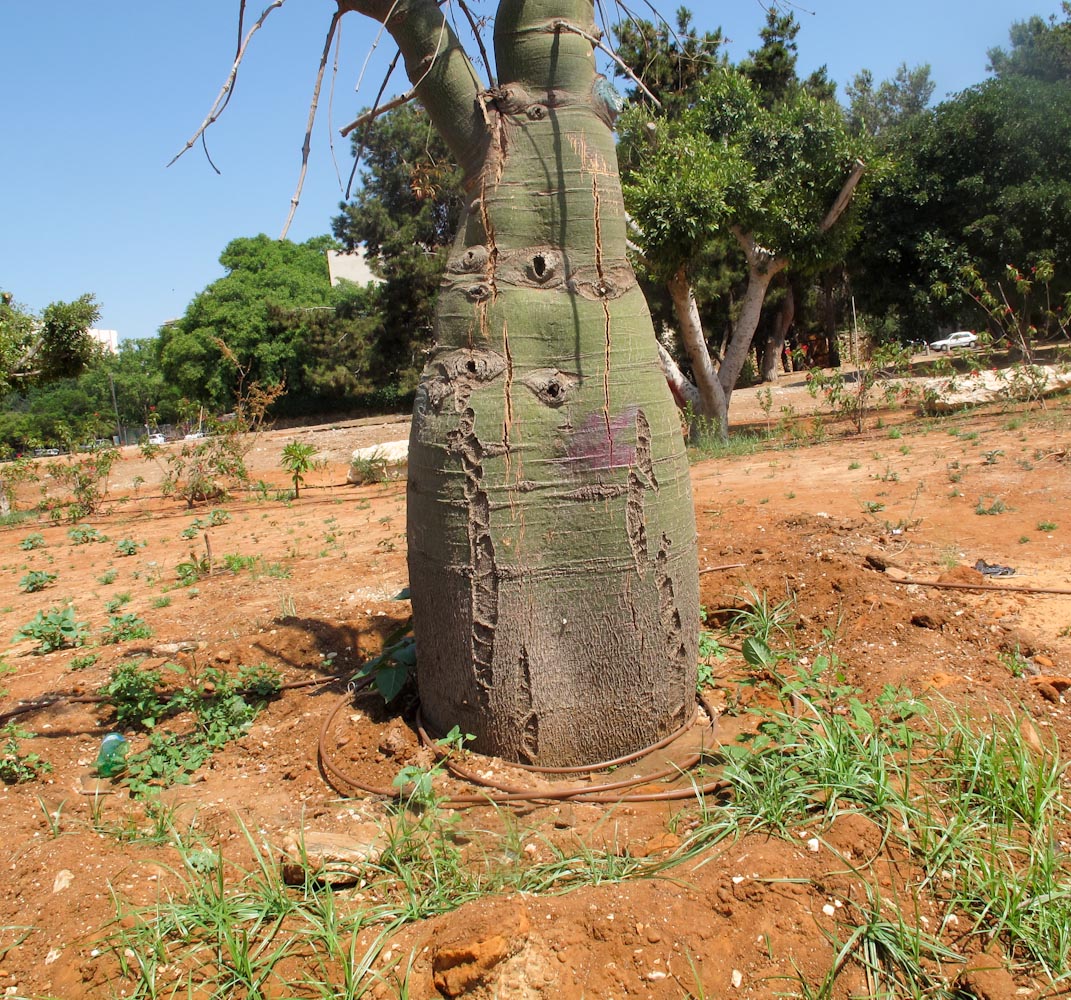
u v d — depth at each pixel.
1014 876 2.64
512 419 3.56
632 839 3.12
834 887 2.65
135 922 2.68
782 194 14.91
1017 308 19.89
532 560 3.57
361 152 3.85
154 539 11.70
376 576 7.34
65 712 4.71
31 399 60.38
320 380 34.97
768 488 9.56
